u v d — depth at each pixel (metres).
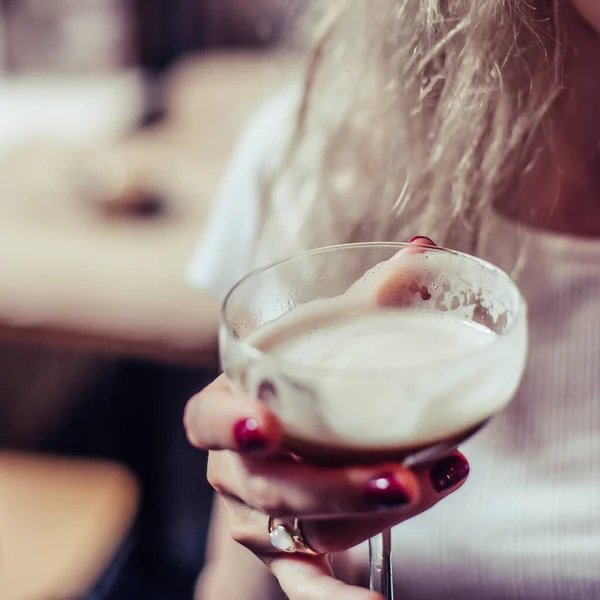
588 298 0.63
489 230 0.64
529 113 0.61
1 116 2.90
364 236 0.68
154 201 1.59
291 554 0.49
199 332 1.20
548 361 0.64
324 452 0.42
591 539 0.61
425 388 0.41
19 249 1.40
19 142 2.26
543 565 0.62
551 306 0.64
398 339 0.45
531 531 0.62
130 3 2.94
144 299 1.24
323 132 0.70
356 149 0.68
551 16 0.58
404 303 0.47
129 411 1.48
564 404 0.64
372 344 0.45
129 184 1.60
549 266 0.64
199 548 1.50
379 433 0.41
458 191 0.62
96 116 2.85
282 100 0.80
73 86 3.16
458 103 0.59
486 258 0.65
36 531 1.05
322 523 0.47
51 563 0.99
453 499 0.64
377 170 0.68
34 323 1.26
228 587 0.63
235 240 0.82
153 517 1.51
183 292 1.25
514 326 0.43
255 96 2.29
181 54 2.96
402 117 0.64
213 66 2.47
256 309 0.46
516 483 0.63
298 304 0.47
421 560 0.64
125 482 1.15
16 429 1.56
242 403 0.43
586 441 0.63
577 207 0.64
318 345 0.45
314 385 0.41
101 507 1.09
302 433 0.42
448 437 0.42
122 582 1.53
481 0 0.57
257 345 0.45
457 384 0.41
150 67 3.04
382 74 0.64
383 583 0.48
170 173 1.89
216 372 1.23
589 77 0.61
